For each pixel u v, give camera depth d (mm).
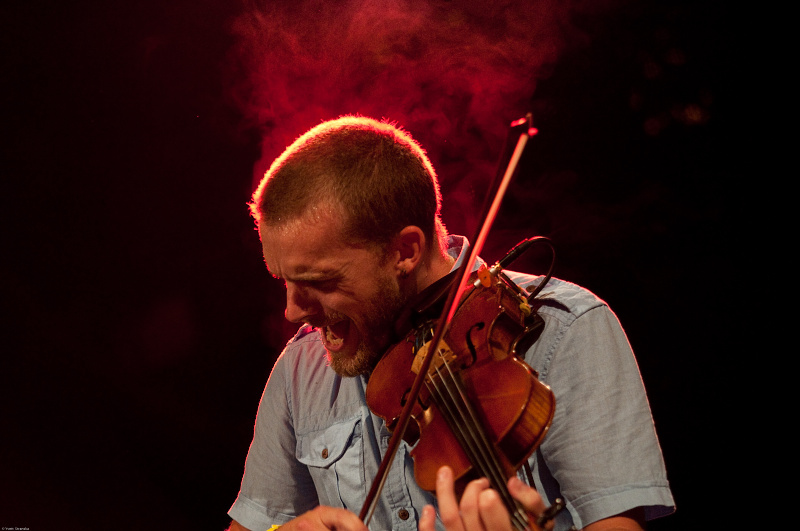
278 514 2488
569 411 1981
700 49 4559
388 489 2207
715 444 4656
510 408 1788
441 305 2145
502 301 2053
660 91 4672
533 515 1510
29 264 5551
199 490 5484
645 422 1965
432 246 2189
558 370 2020
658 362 4762
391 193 2051
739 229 4617
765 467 4566
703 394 4691
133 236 5516
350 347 2189
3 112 5414
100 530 5473
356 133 2123
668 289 4754
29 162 5473
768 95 4461
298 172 2035
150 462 5523
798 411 4535
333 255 2021
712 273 4680
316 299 2090
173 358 5531
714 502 4629
